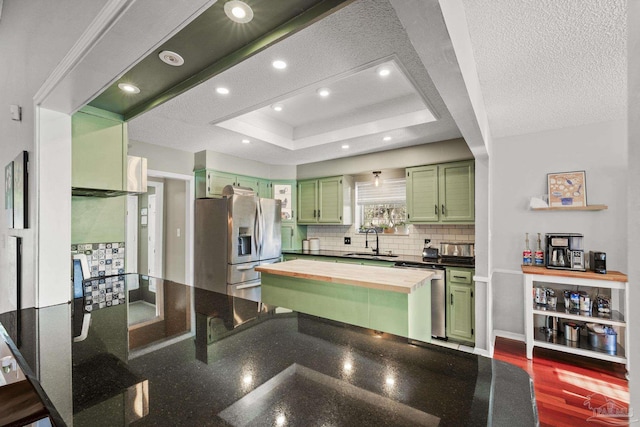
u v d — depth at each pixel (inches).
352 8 54.7
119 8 38.8
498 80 82.1
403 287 71.2
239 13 48.1
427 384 30.5
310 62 72.6
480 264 115.5
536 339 111.9
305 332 46.4
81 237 96.0
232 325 50.0
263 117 134.3
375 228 171.3
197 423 24.3
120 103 78.6
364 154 160.2
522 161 127.4
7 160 84.0
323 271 91.7
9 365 66.2
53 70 56.4
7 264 83.5
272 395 28.5
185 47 56.8
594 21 58.8
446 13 42.1
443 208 136.0
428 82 83.0
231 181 163.9
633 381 18.1
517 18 58.5
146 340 43.8
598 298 108.3
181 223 170.7
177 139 133.6
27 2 68.2
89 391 29.7
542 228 123.2
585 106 99.4
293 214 188.5
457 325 122.0
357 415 25.3
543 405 82.0
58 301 65.8
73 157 76.3
